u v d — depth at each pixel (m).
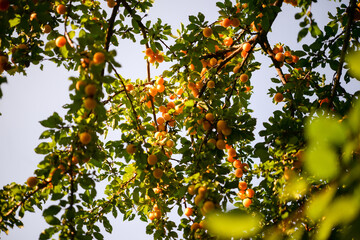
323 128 0.64
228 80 4.21
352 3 2.69
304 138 2.72
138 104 4.20
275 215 2.74
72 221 2.60
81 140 2.53
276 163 2.90
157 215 3.79
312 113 2.91
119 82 3.96
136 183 3.50
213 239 2.35
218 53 4.14
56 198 2.56
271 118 2.97
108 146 3.48
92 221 4.01
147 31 4.04
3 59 3.15
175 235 3.79
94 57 2.27
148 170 3.33
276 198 2.86
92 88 2.27
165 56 4.33
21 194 2.96
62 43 2.73
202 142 3.12
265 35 3.68
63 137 2.64
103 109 2.41
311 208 0.74
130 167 3.57
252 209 3.16
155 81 4.20
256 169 3.31
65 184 3.06
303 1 3.04
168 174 3.56
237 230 0.70
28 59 3.62
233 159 3.52
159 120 4.06
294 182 1.08
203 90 3.70
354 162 0.67
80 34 2.89
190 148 3.25
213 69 3.79
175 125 4.22
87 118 2.72
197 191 2.64
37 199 3.28
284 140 2.82
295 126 2.84
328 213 0.71
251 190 3.33
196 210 3.16
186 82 4.08
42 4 2.99
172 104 4.20
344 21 3.26
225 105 3.52
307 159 0.64
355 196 0.68
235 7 3.63
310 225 1.71
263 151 2.88
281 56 3.82
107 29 3.31
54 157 2.68
